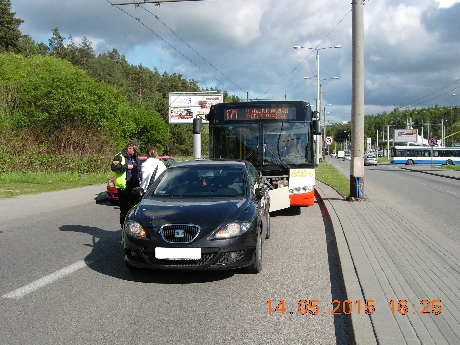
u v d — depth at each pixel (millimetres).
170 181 7438
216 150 12273
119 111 32750
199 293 5668
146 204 6660
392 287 5387
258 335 4355
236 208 6410
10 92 31484
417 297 5012
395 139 88688
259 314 4930
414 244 7820
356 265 6375
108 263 7125
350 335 4262
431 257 6867
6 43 62094
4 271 6617
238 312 4988
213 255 5883
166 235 5934
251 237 6188
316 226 10711
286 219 11805
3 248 8227
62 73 32000
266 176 11953
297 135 12062
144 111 54375
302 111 12086
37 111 30078
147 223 6062
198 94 43688
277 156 12023
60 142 29609
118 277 6355
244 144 12109
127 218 6414
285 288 5871
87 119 30719
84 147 30078
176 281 6184
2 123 27656
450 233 9500
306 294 5625
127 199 8906
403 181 27703
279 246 8453
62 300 5355
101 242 8789
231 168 7711
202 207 6355
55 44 85875
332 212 11953
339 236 8555
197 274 6531
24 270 6684
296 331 4461
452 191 20188
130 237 6074
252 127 12117
